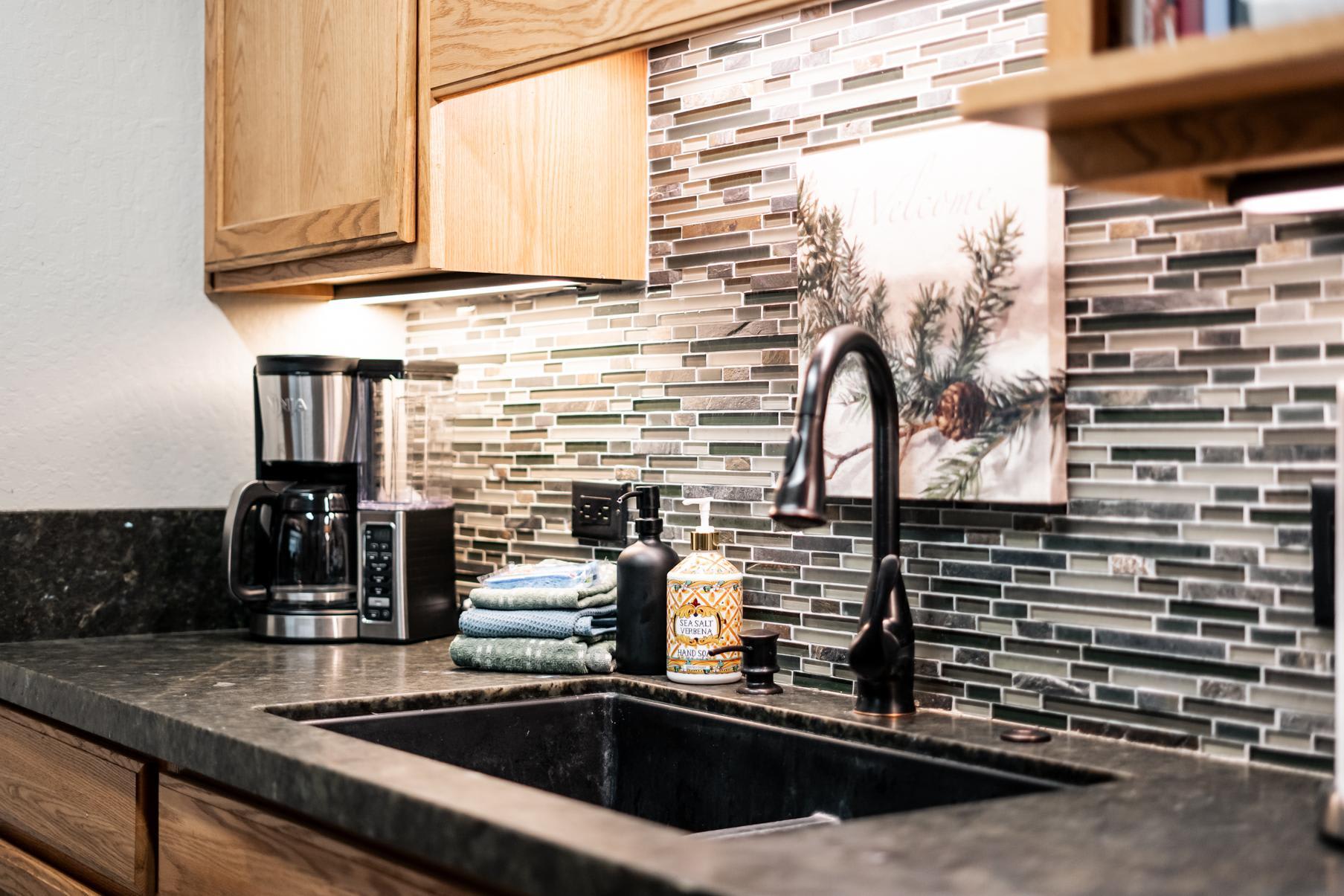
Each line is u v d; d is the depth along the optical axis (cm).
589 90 181
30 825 173
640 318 187
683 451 180
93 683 161
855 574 155
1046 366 132
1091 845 90
